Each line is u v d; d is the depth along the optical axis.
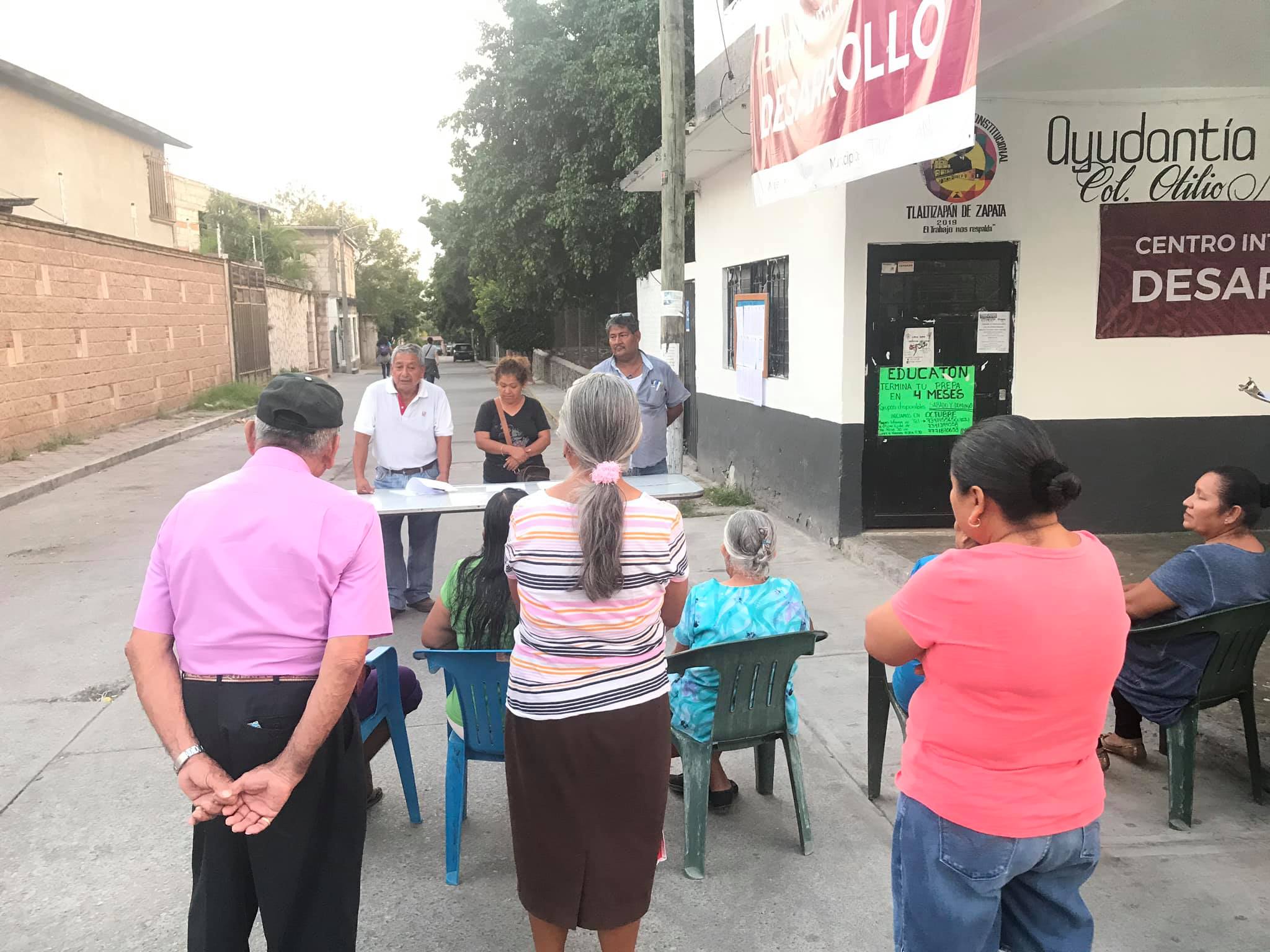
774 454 8.33
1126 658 3.36
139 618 2.11
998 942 1.91
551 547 2.19
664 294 8.30
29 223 13.22
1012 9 4.85
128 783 3.79
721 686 3.05
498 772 3.88
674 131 8.09
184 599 2.06
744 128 7.84
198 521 2.07
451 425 5.89
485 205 19.16
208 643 2.04
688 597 3.30
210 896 2.13
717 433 10.21
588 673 2.22
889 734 4.10
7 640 5.59
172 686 2.08
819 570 6.48
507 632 3.08
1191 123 6.51
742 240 9.03
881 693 3.51
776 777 3.79
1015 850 1.80
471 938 2.81
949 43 4.06
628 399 2.22
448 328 51.16
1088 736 1.82
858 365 6.73
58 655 5.32
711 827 3.42
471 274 25.48
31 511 9.59
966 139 3.98
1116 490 6.91
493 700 2.97
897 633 1.87
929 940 1.88
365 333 64.25
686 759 3.13
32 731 4.31
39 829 3.44
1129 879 2.98
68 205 20.61
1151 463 6.90
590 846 2.27
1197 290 6.72
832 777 3.77
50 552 7.82
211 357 22.11
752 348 8.76
